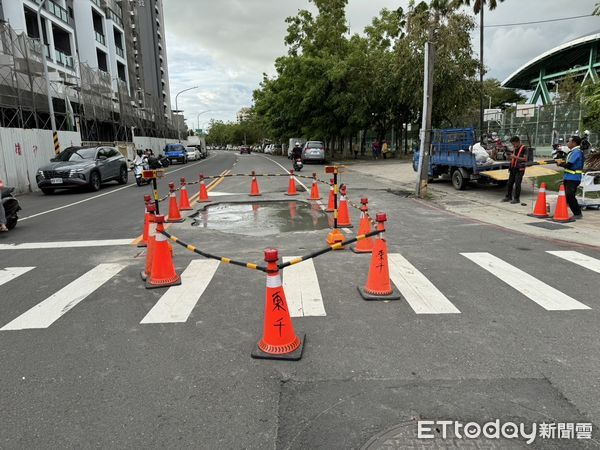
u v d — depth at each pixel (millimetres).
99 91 32688
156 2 87188
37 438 2807
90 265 6844
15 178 17547
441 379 3371
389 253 7141
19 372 3645
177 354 3891
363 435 2752
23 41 21703
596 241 7672
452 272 6066
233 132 137000
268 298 3832
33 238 8977
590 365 3535
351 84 33281
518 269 6152
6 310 5039
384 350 3865
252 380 3443
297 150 33656
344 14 38250
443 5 26078
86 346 4090
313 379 3430
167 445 2711
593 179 10539
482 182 15359
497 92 80812
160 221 5668
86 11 40125
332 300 5109
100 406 3139
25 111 22984
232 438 2762
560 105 27375
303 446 2668
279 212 11594
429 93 13336
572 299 4977
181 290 5559
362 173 24047
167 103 92938
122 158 21438
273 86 47938
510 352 3773
